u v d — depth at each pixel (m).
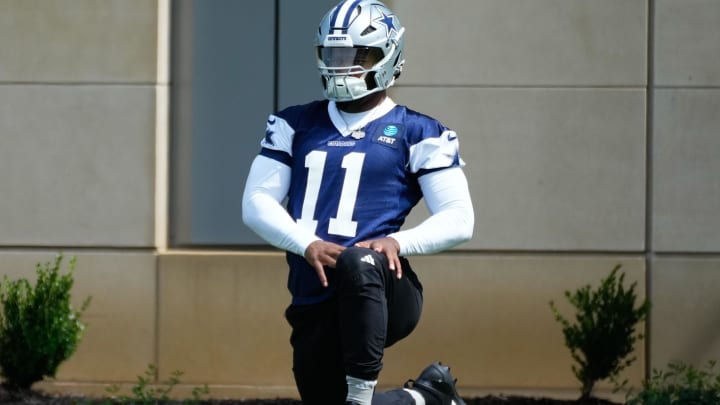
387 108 13.55
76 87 22.92
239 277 22.89
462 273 22.69
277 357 22.89
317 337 13.34
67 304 21.52
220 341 22.91
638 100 22.55
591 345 21.23
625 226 22.62
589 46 22.58
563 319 22.20
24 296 22.27
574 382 22.69
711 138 22.53
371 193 13.10
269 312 22.89
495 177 22.59
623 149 22.59
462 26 22.55
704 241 22.61
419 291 13.37
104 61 22.89
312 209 13.16
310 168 13.24
